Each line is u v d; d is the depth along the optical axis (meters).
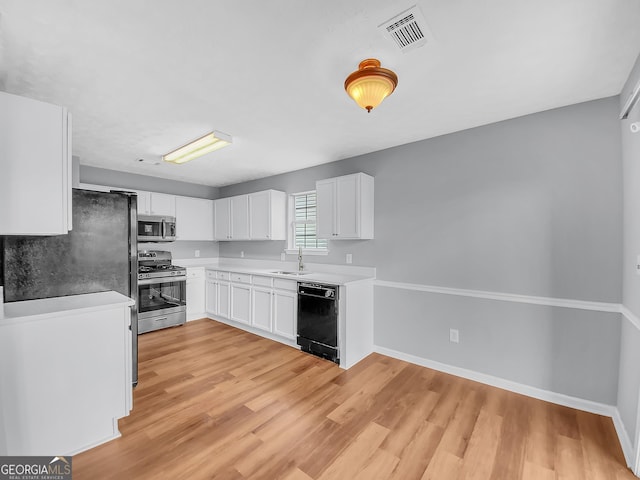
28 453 1.57
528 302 2.37
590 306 2.12
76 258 2.18
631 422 1.71
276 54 1.61
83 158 3.59
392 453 1.72
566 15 1.31
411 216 3.03
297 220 4.32
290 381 2.59
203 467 1.60
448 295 2.78
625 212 1.96
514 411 2.14
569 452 1.72
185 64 1.70
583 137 2.15
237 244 5.13
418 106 2.22
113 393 1.85
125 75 1.81
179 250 4.91
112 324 1.85
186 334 3.90
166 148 3.22
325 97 2.09
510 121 2.45
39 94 2.03
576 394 2.17
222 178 4.73
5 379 1.50
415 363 2.98
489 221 2.56
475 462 1.65
